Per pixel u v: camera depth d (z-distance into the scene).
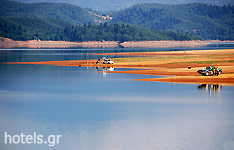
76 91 116.31
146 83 130.75
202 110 86.38
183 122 74.94
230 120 76.38
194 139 62.75
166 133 66.31
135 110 86.56
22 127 70.50
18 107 90.69
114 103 95.38
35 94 111.31
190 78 138.88
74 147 58.41
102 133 66.19
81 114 82.19
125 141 61.44
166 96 104.56
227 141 61.47
